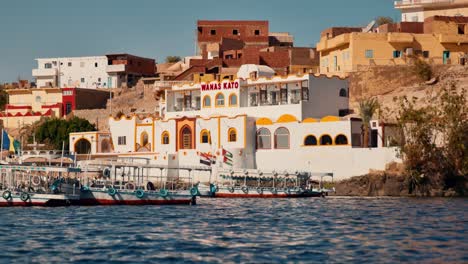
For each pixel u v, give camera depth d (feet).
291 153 337.11
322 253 156.56
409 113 318.24
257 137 348.18
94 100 505.66
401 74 394.32
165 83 429.79
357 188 313.94
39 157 314.55
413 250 158.81
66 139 418.51
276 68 473.26
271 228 196.03
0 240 173.47
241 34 540.93
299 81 356.59
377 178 312.09
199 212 238.48
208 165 339.98
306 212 235.81
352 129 325.62
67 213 233.35
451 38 408.67
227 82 369.71
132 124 382.42
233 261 148.87
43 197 256.11
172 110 390.42
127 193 266.16
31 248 162.91
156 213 235.20
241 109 365.61
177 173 359.25
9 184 262.88
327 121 328.90
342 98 369.09
